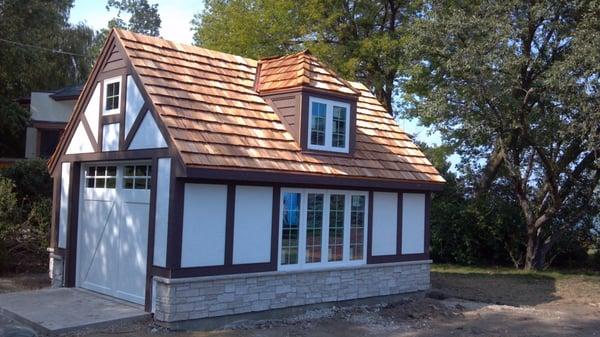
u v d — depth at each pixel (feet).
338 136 39.73
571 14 59.67
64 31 119.44
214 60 40.16
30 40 91.15
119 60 35.68
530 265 71.10
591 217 75.72
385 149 44.29
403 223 43.93
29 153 95.71
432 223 75.87
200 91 35.86
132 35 36.52
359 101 48.78
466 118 59.72
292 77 38.50
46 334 28.81
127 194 35.37
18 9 88.02
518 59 56.80
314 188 37.58
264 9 86.94
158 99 32.73
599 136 53.78
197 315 31.24
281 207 35.63
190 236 31.09
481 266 74.18
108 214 36.91
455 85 58.75
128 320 30.99
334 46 86.89
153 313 31.55
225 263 32.58
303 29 84.23
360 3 85.40
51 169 42.24
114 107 36.14
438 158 92.17
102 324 30.12
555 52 61.26
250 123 36.09
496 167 77.71
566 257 79.66
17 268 48.75
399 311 40.04
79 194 39.65
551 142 63.62
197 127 32.55
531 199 75.36
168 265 30.55
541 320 39.65
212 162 30.68
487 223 73.82
